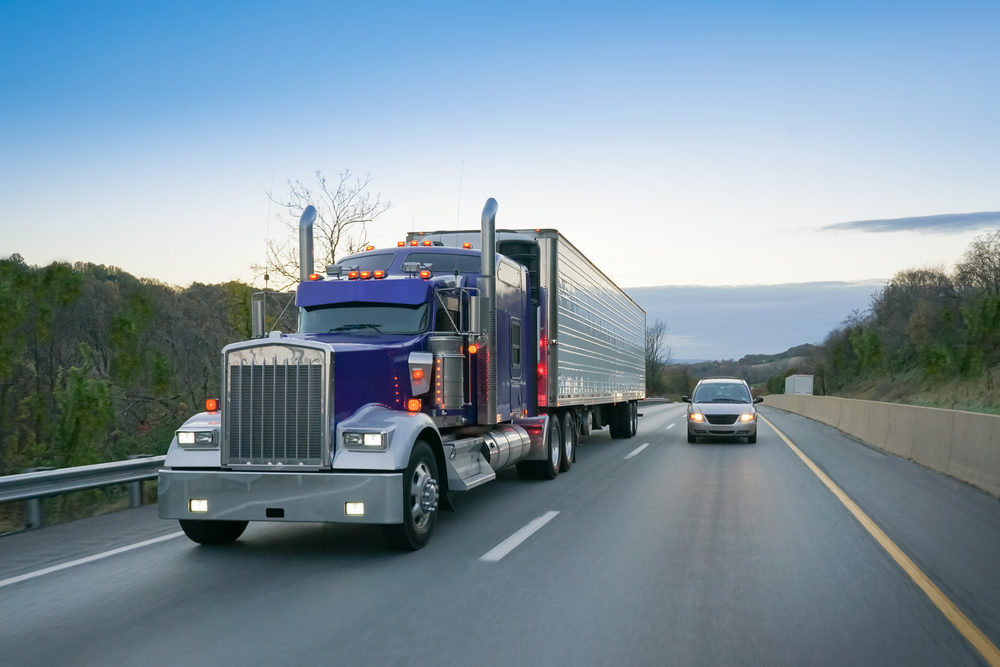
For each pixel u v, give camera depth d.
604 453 19.03
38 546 8.55
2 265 14.73
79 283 15.72
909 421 18.14
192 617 5.81
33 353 16.06
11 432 14.70
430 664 4.79
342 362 8.08
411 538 8.03
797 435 25.56
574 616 5.78
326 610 5.97
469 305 9.67
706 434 21.83
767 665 4.80
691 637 5.30
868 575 7.00
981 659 4.91
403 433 7.97
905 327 78.31
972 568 7.27
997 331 43.78
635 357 26.53
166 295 22.95
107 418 14.35
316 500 7.76
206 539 8.49
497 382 11.30
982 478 12.71
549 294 14.53
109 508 11.72
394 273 11.05
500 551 8.09
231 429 8.07
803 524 9.50
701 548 8.16
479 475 10.18
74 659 4.92
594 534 8.95
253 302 9.88
